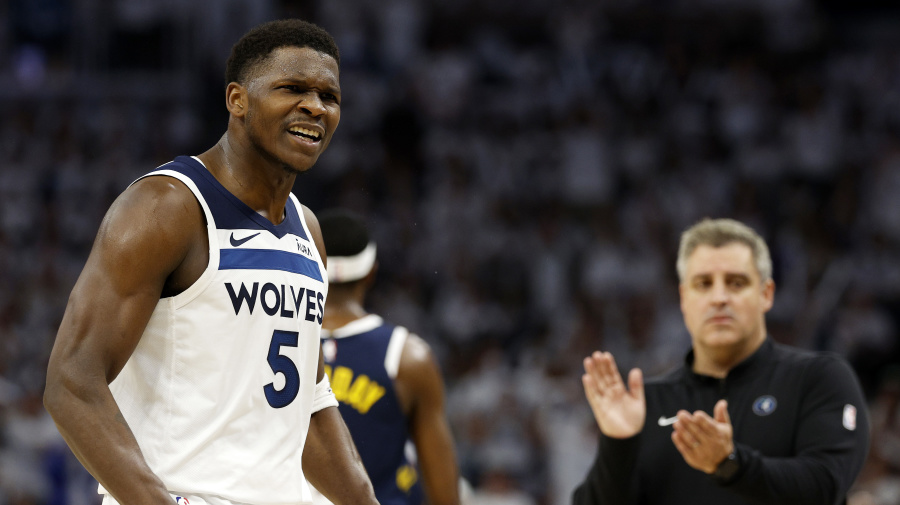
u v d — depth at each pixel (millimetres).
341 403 5375
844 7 20219
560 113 18188
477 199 16922
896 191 16734
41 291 14961
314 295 3551
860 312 14359
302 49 3391
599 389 4695
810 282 15461
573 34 19078
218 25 17250
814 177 17766
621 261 15758
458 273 15648
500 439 11477
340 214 5695
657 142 17938
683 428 4188
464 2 19219
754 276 4875
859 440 4598
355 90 18031
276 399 3379
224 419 3258
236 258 3299
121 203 3182
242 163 3436
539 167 17578
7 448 10875
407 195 17188
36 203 16234
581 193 17141
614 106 18344
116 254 3082
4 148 16656
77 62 17062
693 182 17359
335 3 18438
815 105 18422
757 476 4234
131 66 17125
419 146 18016
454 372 13289
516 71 18750
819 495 4348
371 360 5453
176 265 3205
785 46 19391
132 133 16906
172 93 17000
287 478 3418
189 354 3230
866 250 15914
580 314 14086
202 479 3225
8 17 16938
